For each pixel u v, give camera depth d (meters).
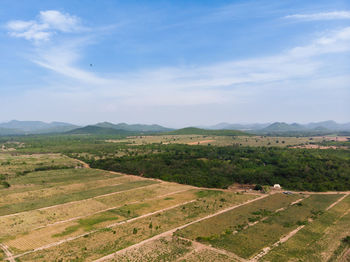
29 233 73.06
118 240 68.56
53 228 76.69
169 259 58.88
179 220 83.81
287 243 67.00
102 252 62.00
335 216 87.44
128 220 83.62
